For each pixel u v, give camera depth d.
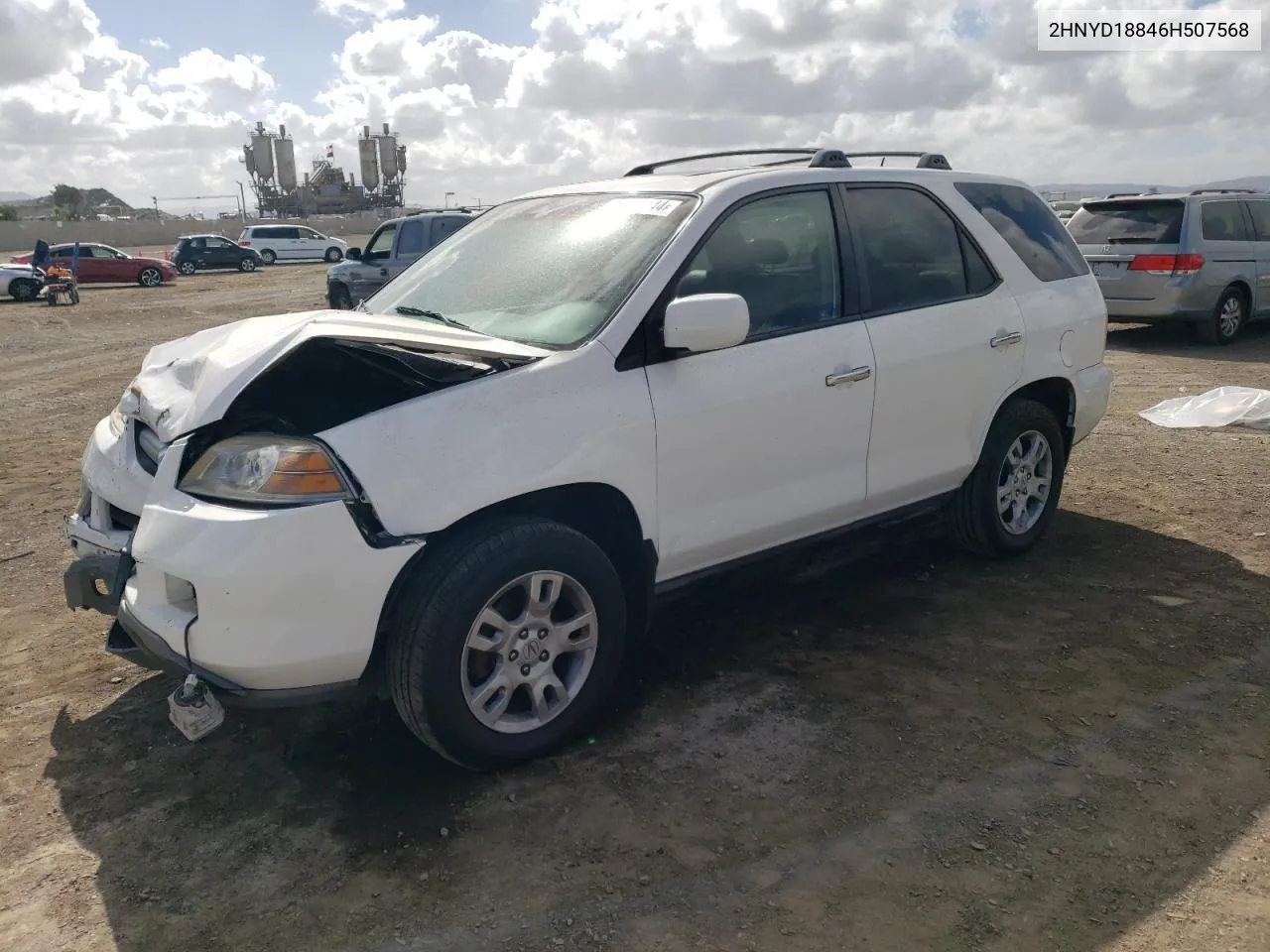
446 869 2.70
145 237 56.41
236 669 2.73
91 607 3.23
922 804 2.90
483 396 2.98
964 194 4.52
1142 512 5.50
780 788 3.01
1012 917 2.44
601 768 3.15
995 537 4.64
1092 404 4.99
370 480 2.76
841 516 3.97
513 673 3.06
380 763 3.23
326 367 3.52
